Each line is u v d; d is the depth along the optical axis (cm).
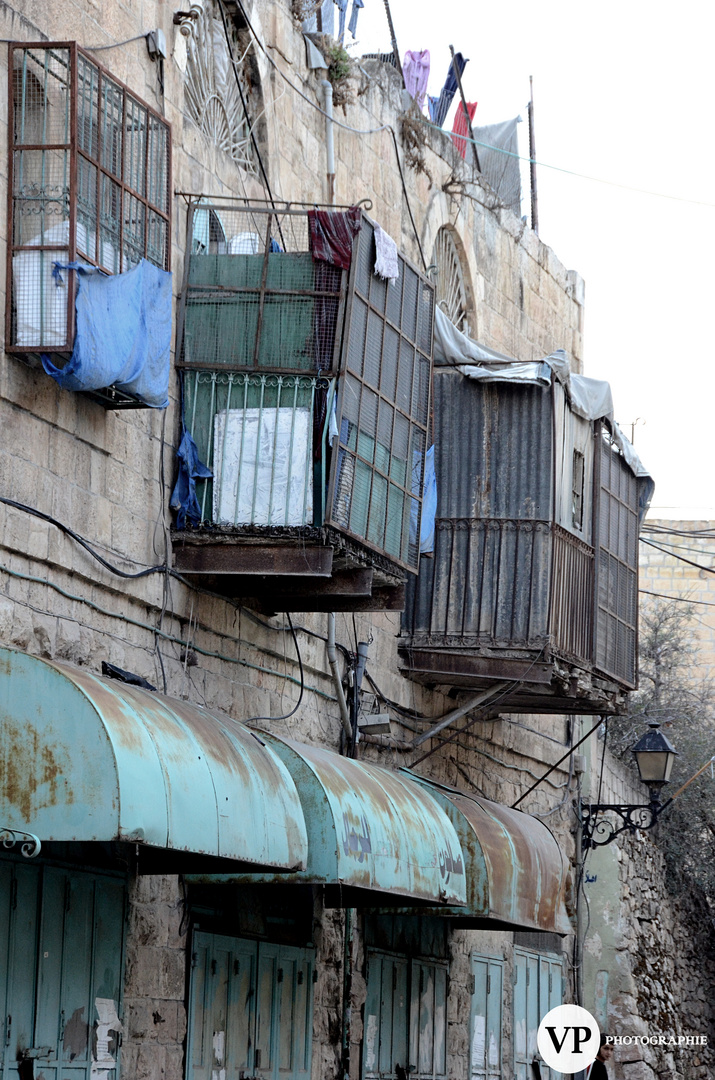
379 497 1507
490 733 2189
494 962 2162
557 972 2438
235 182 1565
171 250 1353
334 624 1678
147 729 1041
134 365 1191
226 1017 1418
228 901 1459
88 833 973
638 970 2600
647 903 2773
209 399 1412
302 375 1409
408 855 1416
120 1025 1238
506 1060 2184
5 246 1122
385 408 1523
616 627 2112
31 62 1159
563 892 1922
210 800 1080
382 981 1770
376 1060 1738
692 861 3097
